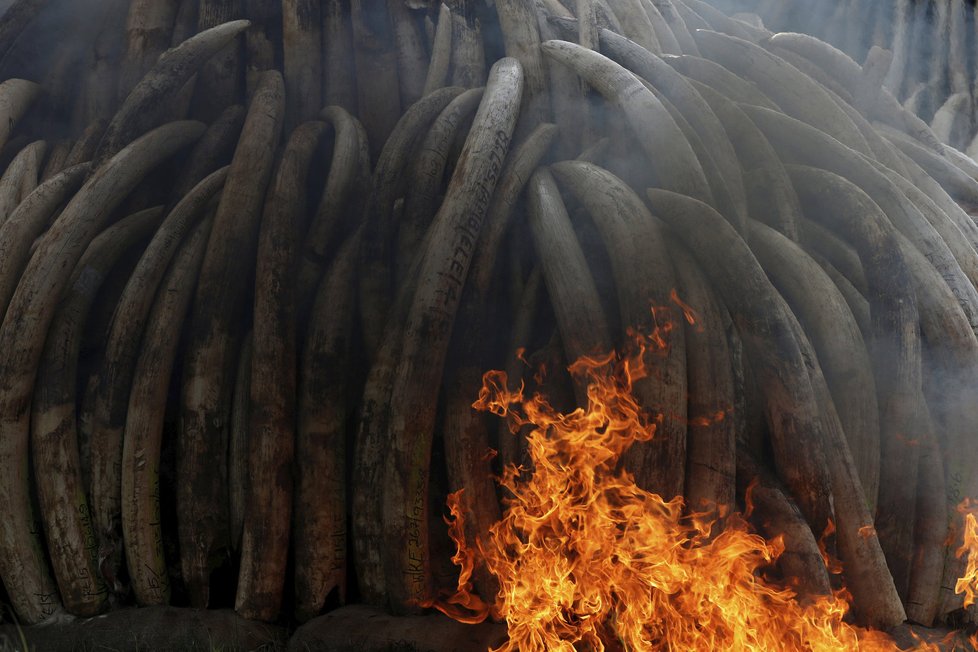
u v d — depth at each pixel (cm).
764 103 721
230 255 600
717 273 561
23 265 609
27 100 724
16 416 566
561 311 559
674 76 679
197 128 674
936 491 568
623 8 780
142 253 636
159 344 586
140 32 718
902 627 538
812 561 522
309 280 611
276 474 565
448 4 733
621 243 568
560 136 675
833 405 558
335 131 664
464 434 554
